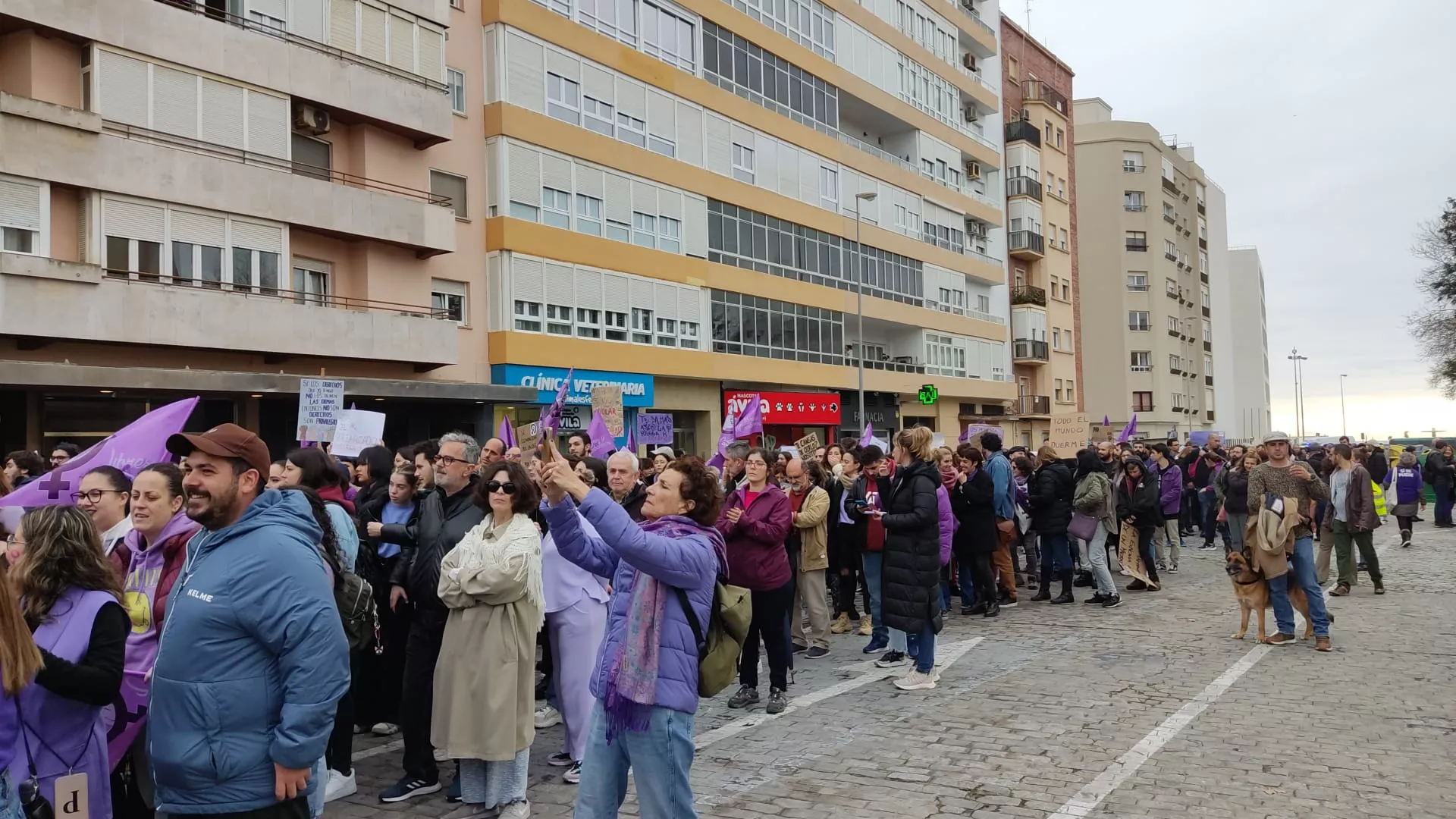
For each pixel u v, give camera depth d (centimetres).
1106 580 1227
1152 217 6956
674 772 397
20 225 1571
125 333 1661
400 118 2123
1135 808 525
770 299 3241
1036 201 5222
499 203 2353
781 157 3344
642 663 394
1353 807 521
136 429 587
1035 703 752
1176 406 7144
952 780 577
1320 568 1372
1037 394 5256
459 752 525
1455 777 565
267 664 325
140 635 443
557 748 677
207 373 1722
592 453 1005
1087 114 7244
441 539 568
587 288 2552
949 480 1167
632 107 2739
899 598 797
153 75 1744
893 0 4131
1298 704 733
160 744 320
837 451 1216
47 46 1636
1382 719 688
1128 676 835
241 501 342
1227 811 518
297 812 330
